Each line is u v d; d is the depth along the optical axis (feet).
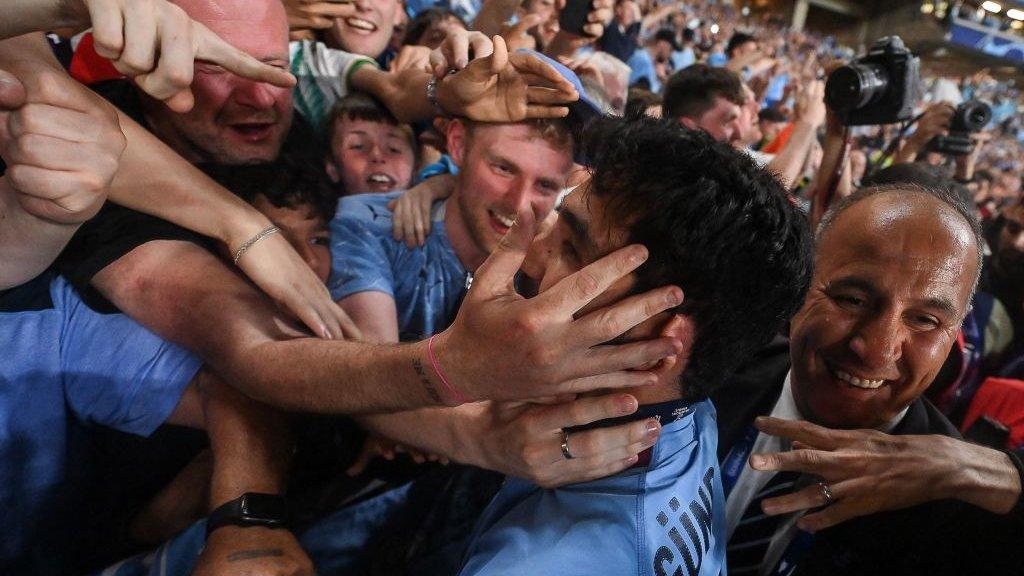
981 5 47.09
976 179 12.66
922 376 3.13
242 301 3.10
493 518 2.88
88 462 3.40
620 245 2.20
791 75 19.43
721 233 2.15
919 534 3.14
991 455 3.01
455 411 2.95
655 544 2.40
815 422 3.58
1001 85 41.45
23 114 2.13
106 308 3.18
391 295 4.07
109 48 2.03
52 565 3.28
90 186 2.27
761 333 2.47
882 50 5.82
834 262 3.21
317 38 6.32
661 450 2.64
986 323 6.47
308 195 4.04
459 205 4.21
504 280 2.08
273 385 2.85
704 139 2.34
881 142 14.07
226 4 3.51
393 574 3.29
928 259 2.98
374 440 3.55
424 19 7.33
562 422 2.38
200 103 3.76
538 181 3.98
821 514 2.95
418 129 5.53
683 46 21.01
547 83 3.66
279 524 2.87
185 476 3.46
